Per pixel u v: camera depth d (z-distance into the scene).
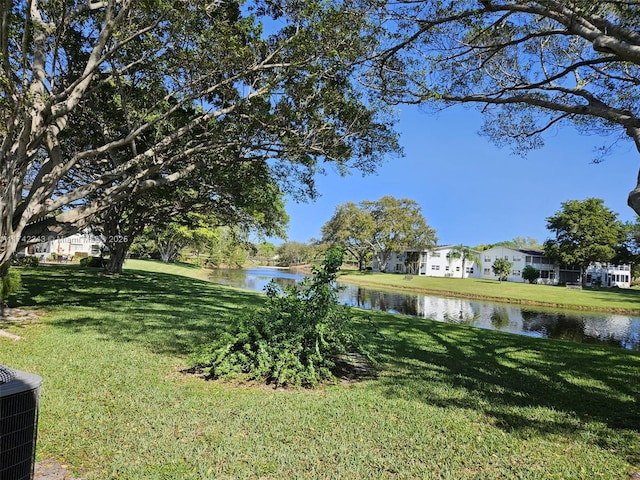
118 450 3.22
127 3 6.96
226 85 8.59
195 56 7.83
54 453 3.13
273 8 8.48
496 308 26.92
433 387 5.34
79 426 3.58
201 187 14.41
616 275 65.94
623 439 3.91
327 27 7.37
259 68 8.21
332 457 3.27
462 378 5.89
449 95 8.40
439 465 3.24
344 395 4.83
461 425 4.07
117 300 12.07
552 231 56.66
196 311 10.75
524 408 4.67
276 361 5.19
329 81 9.00
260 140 10.29
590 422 4.32
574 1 5.10
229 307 12.16
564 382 6.02
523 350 8.67
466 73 8.26
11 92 5.93
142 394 4.42
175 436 3.50
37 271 19.50
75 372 5.02
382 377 5.78
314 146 10.14
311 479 2.94
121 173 8.60
